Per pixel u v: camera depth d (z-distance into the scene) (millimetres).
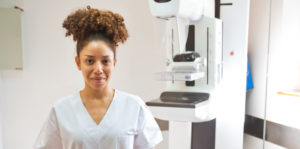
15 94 2355
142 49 2623
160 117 1400
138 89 2672
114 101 909
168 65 1577
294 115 1719
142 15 2584
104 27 831
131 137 894
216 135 1859
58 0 2342
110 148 857
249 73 2053
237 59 1758
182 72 1360
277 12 1831
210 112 1523
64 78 2445
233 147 1831
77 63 883
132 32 2576
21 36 2232
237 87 1781
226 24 1771
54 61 2402
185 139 1747
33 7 2291
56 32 2371
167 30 1478
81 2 2404
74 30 844
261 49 2020
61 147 915
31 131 2441
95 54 801
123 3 2520
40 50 2355
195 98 1466
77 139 830
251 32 2123
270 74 1916
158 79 1396
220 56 1648
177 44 1473
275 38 1865
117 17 884
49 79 2414
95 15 834
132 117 905
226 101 1825
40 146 874
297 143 1688
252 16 2109
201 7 1501
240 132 1797
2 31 2158
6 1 2215
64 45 2400
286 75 1849
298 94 1721
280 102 1837
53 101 2449
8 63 2209
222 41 1789
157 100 1438
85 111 872
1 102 2328
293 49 1834
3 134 2373
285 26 1803
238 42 1744
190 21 1574
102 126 855
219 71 1642
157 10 1317
